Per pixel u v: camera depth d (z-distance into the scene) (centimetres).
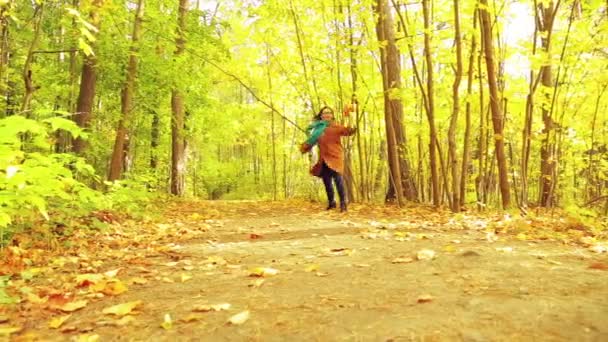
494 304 224
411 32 854
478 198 958
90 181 1018
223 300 263
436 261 345
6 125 291
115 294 285
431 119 839
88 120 1053
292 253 416
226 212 915
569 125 995
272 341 195
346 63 966
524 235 470
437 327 197
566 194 1241
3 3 446
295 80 1152
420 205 948
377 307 233
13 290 294
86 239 499
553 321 197
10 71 959
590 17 778
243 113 2145
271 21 1034
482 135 902
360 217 725
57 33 1108
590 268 308
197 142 2514
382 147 1238
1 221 315
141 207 798
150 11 1030
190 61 1157
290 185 2242
